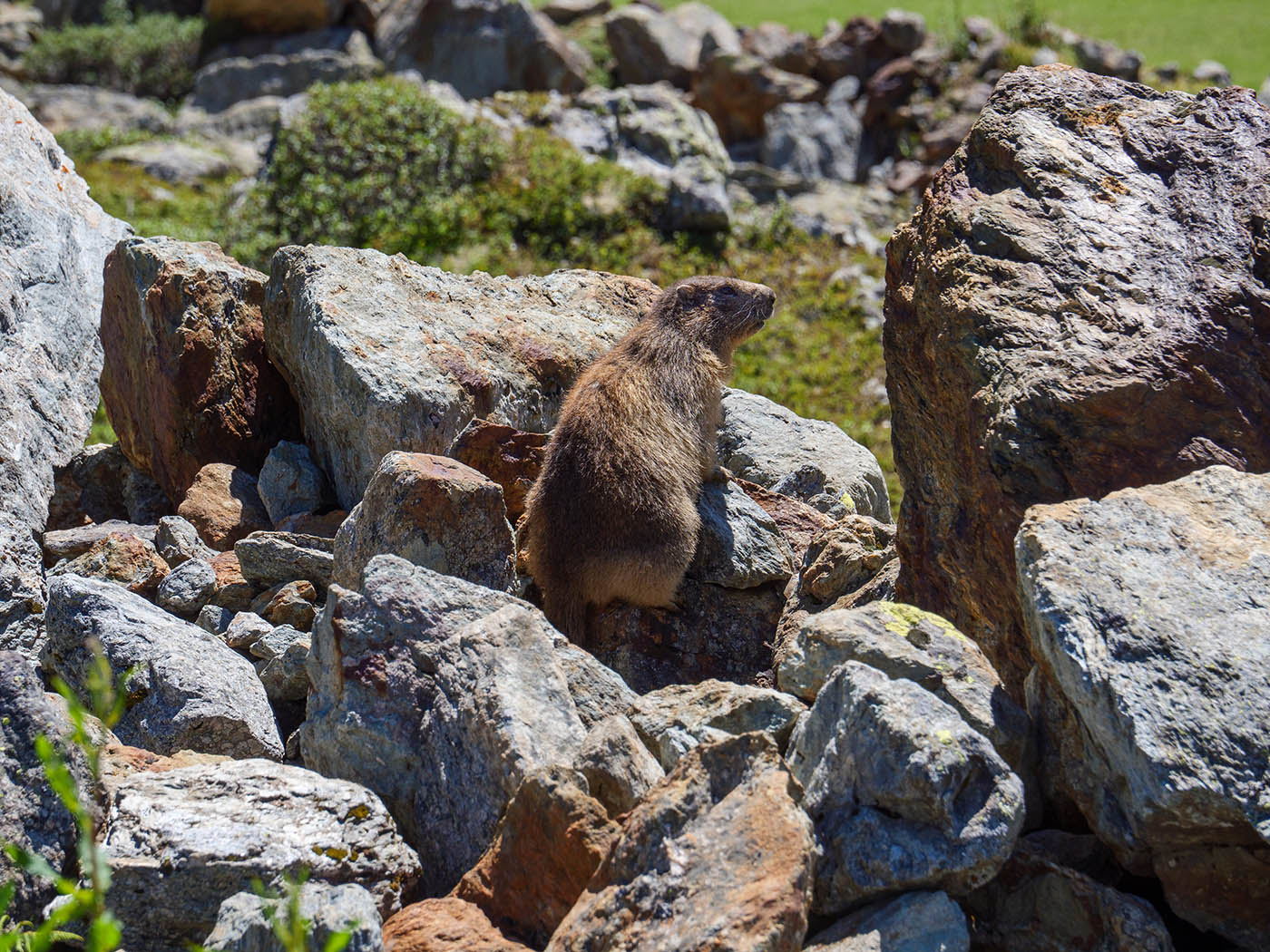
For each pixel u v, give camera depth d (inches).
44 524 384.2
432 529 288.4
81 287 453.1
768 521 336.2
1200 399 240.7
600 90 1327.5
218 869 196.5
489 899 199.0
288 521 361.1
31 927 189.5
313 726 238.5
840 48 1537.9
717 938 167.9
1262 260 252.4
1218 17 1770.4
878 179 1413.6
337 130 1093.1
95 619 268.5
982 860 186.1
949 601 264.1
